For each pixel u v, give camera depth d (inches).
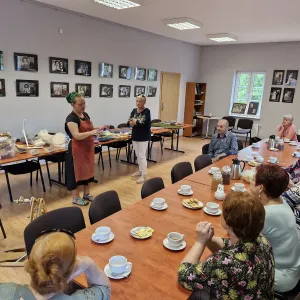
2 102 174.9
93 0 162.4
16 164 144.9
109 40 234.1
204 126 360.2
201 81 355.6
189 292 45.9
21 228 114.3
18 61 177.3
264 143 189.8
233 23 213.6
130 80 263.9
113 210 81.4
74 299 35.3
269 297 43.9
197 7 175.8
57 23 193.8
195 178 106.7
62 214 69.2
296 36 257.3
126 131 200.7
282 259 59.4
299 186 87.7
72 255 33.4
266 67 304.3
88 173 135.6
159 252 57.1
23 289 33.2
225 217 43.8
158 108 307.3
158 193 89.7
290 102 294.5
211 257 43.5
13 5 168.9
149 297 44.6
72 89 213.9
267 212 58.7
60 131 212.4
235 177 107.7
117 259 52.0
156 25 235.5
